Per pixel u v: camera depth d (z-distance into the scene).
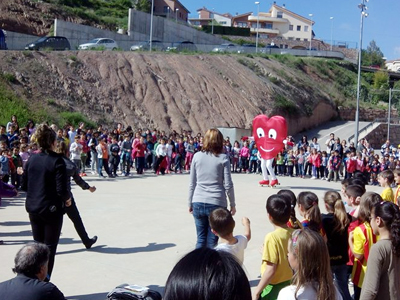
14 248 8.59
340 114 53.53
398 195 8.41
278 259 4.66
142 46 48.66
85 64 35.44
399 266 4.18
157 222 11.28
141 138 21.98
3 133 17.25
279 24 113.06
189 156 24.64
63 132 18.17
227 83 42.81
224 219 5.15
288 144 26.91
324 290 3.26
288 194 5.53
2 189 8.61
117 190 16.23
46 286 3.70
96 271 7.59
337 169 24.31
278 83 48.12
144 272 7.60
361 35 37.97
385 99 61.22
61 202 6.32
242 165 26.14
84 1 66.75
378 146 48.91
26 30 50.19
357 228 5.28
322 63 59.28
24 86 30.44
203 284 1.77
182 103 37.78
